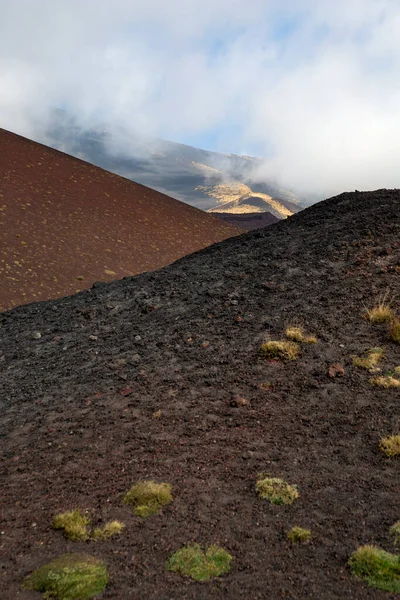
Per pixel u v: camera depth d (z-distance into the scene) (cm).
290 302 1331
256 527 589
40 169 7088
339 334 1130
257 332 1198
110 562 535
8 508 656
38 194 6200
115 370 1122
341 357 1035
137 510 627
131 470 728
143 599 477
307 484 671
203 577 505
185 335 1254
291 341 1116
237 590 486
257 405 895
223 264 1806
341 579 495
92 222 5962
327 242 1681
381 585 480
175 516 615
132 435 830
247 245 1989
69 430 872
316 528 580
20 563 543
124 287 1853
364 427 799
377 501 623
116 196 7325
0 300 3403
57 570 514
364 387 916
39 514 638
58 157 7975
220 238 7181
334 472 695
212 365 1073
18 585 506
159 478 703
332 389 921
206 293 1532
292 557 533
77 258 4766
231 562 529
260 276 1570
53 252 4712
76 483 705
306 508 620
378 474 681
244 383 980
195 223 7506
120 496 665
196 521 604
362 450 742
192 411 895
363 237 1627
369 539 554
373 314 1171
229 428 830
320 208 2167
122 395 988
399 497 625
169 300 1562
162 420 873
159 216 7175
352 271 1433
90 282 4269
